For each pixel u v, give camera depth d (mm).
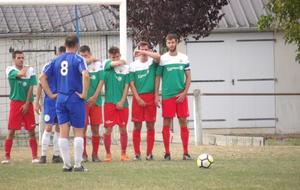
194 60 63281
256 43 63844
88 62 32438
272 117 63906
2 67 61219
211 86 63500
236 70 63750
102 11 63844
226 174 25531
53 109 31625
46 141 32031
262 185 22391
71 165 28406
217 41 63500
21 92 32469
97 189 21781
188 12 48406
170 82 32438
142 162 31031
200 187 21984
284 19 43156
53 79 27516
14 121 32469
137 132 33156
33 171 27234
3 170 27766
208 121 63625
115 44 61438
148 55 32500
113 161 32031
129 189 21703
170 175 25344
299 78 64000
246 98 63812
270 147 39125
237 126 63750
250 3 65875
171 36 32438
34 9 65375
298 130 64125
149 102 32719
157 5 48219
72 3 39688
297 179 23938
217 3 49844
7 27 62344
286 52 63938
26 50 61312
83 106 26734
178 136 48781
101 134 43656
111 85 32750
